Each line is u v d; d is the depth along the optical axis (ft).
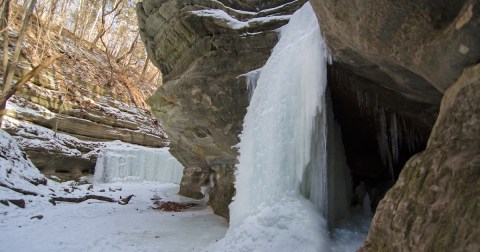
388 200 8.74
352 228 15.81
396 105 15.16
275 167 16.89
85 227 22.66
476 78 7.16
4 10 44.24
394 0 7.85
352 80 15.05
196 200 36.11
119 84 72.74
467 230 5.86
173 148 37.09
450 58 7.68
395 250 7.75
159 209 31.35
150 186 51.80
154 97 28.96
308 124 15.52
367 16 9.07
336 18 10.65
